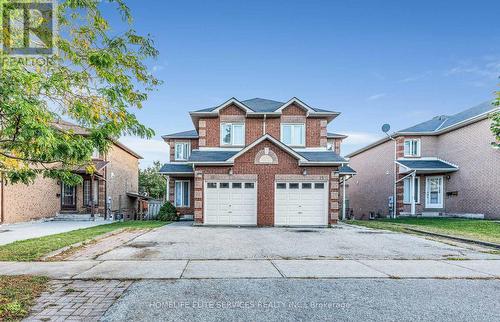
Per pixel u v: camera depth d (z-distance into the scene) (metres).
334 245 10.13
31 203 19.36
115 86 5.17
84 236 11.64
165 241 10.74
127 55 5.35
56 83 4.34
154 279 5.96
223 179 16.33
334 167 16.52
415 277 6.30
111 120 5.13
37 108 3.79
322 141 18.89
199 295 5.09
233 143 18.97
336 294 5.22
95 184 23.16
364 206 29.97
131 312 4.38
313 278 6.17
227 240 11.05
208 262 7.43
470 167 20.19
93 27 5.14
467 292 5.40
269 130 18.98
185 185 22.34
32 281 5.73
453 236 12.00
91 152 4.86
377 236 12.41
